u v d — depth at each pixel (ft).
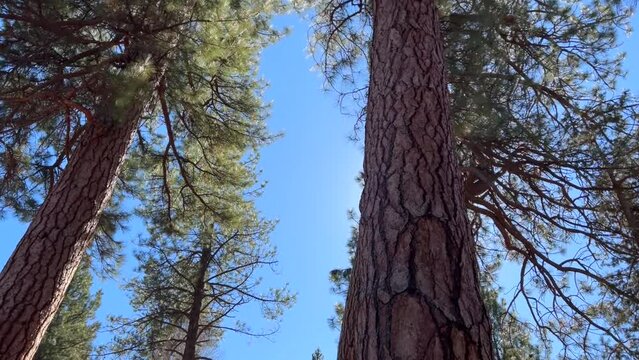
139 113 20.35
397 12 12.89
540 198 19.93
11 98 17.90
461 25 18.84
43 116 19.94
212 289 39.78
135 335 37.83
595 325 18.16
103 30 21.17
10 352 13.84
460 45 18.34
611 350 19.31
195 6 20.39
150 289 38.04
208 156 28.53
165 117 23.94
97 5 19.01
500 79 18.65
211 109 26.94
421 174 8.65
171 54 20.65
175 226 30.22
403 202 8.16
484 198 20.72
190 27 20.68
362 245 8.06
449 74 18.28
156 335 38.01
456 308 6.73
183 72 21.31
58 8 18.25
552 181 18.72
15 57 17.95
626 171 17.43
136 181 26.73
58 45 18.93
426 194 8.29
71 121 22.43
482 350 6.47
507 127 17.76
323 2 25.36
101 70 18.45
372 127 10.25
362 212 8.69
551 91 20.27
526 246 19.34
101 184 17.87
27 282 14.99
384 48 12.14
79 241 16.57
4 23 17.67
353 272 8.03
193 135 26.63
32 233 16.11
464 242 7.82
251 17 23.66
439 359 6.11
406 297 6.80
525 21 19.70
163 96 23.39
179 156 26.58
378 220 8.10
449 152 9.44
